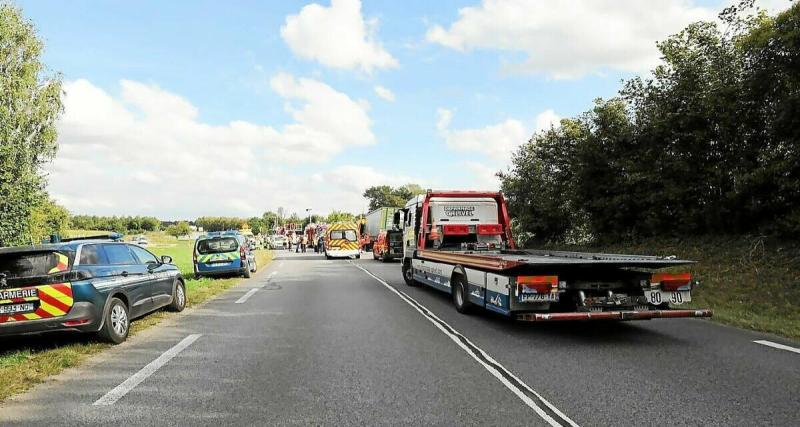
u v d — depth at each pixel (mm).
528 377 5754
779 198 14273
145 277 9227
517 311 7957
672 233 18328
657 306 8102
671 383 5457
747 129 15211
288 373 6008
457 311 10648
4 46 26094
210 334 8484
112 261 8453
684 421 4355
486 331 8500
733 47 15898
